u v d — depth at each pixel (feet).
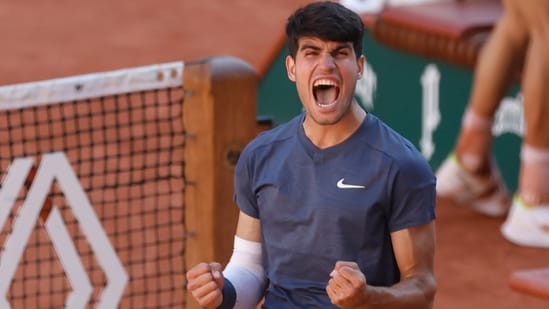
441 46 123.85
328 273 44.86
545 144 111.04
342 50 42.75
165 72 59.31
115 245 98.27
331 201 44.14
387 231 44.60
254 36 159.74
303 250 45.06
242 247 47.88
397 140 44.34
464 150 121.19
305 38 42.80
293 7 167.43
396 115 131.64
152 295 84.33
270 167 45.60
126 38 164.35
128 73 59.52
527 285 71.46
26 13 173.78
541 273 72.69
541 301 97.14
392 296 42.57
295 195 44.86
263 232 46.62
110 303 60.34
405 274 44.42
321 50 42.75
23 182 59.72
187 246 61.11
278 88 134.10
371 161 43.96
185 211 60.85
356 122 44.55
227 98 58.90
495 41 116.06
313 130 44.73
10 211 59.82
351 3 133.59
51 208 59.93
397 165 43.57
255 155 46.14
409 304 43.04
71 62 159.22
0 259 59.98
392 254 44.91
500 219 120.67
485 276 104.12
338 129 44.32
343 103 43.04
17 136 122.31
